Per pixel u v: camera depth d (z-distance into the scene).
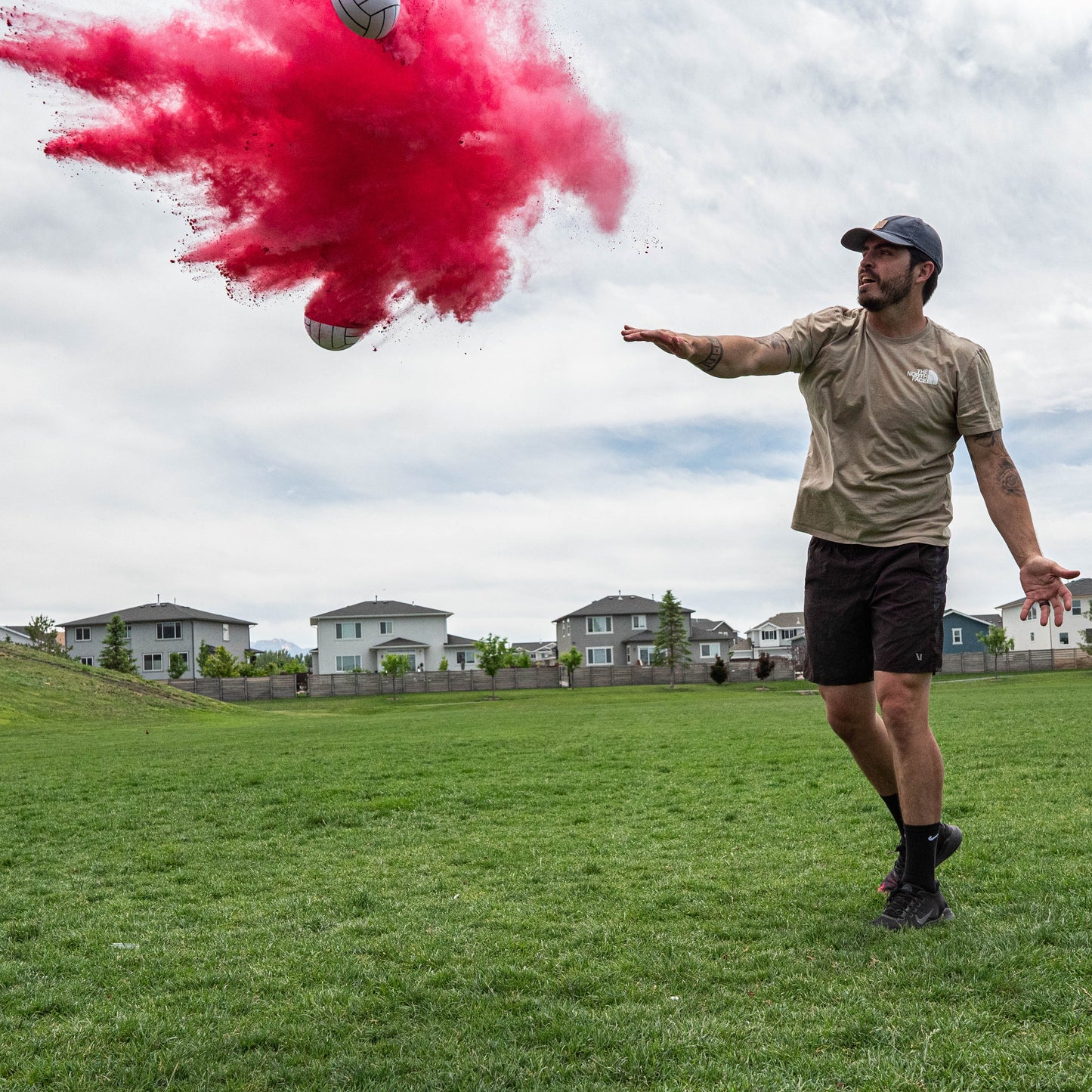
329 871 5.26
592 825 6.46
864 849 5.14
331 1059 2.57
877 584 3.71
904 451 3.72
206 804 8.20
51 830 7.11
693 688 56.12
